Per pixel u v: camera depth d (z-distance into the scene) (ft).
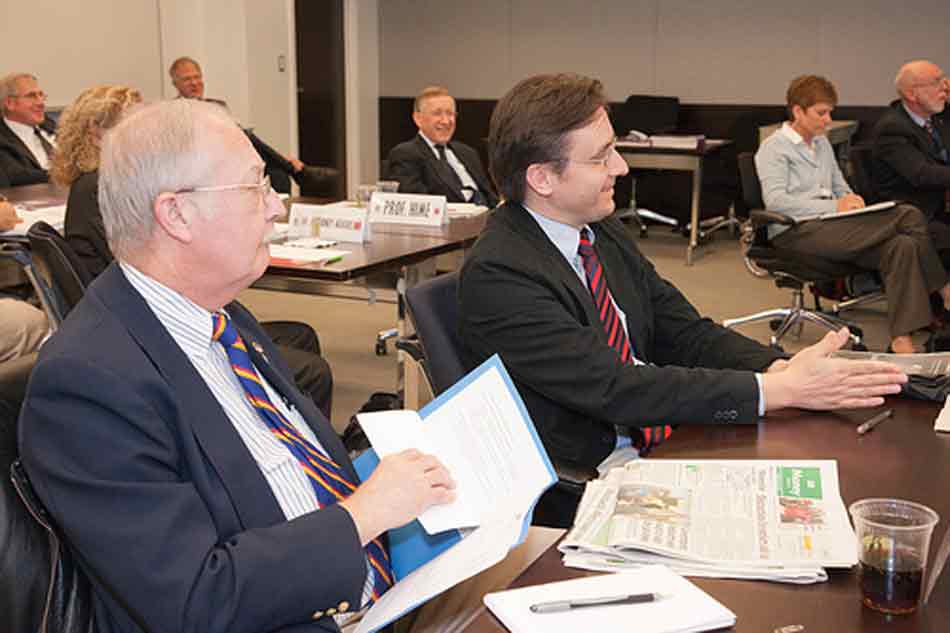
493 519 4.51
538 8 30.27
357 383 14.79
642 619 3.51
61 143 10.31
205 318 4.39
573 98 6.31
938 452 5.10
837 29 26.86
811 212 15.81
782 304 19.66
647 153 24.44
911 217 14.61
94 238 9.88
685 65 28.73
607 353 6.07
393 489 4.32
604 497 4.51
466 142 31.94
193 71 22.90
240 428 4.37
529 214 6.63
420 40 31.96
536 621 3.53
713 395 5.61
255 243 4.33
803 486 4.57
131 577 3.72
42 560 3.83
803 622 3.51
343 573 3.97
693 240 24.03
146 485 3.80
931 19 25.84
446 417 4.99
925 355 6.25
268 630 3.92
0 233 11.62
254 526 4.13
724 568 3.85
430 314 6.62
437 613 4.94
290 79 29.17
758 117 28.12
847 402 5.63
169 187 4.14
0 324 9.80
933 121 17.81
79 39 23.85
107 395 3.82
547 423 6.39
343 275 10.48
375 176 33.22
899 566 3.53
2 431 4.01
